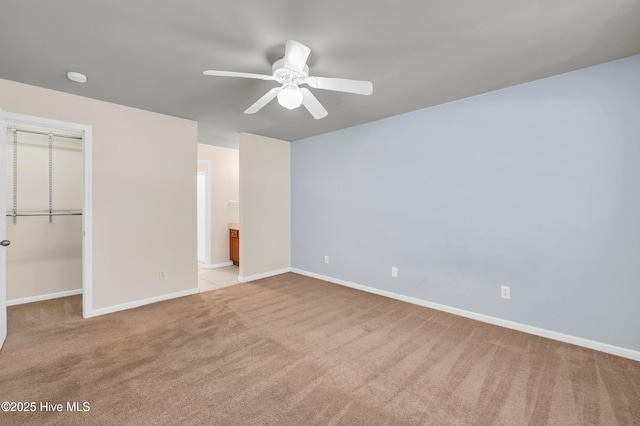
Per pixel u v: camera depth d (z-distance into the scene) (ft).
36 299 10.96
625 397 5.63
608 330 7.27
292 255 16.11
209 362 6.83
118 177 10.00
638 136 6.84
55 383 5.98
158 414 5.14
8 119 7.98
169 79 7.96
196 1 4.92
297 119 11.68
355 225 12.93
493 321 9.04
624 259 7.04
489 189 9.07
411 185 10.96
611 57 6.91
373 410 5.29
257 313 9.94
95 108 9.48
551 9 5.13
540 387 5.95
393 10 5.15
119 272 10.07
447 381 6.16
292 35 5.92
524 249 8.46
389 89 8.70
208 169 17.17
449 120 9.88
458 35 5.94
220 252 17.75
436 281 10.35
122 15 5.30
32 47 6.40
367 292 12.41
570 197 7.72
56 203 11.42
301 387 5.94
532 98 8.24
